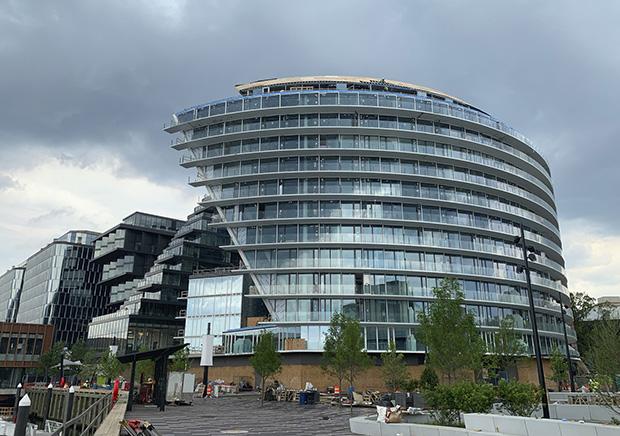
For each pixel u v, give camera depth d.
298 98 61.12
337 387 43.59
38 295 126.44
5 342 77.94
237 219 59.50
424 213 59.22
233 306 58.56
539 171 73.25
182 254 84.44
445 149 62.25
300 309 54.78
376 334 53.53
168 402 33.53
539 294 65.88
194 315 61.25
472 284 58.25
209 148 63.41
